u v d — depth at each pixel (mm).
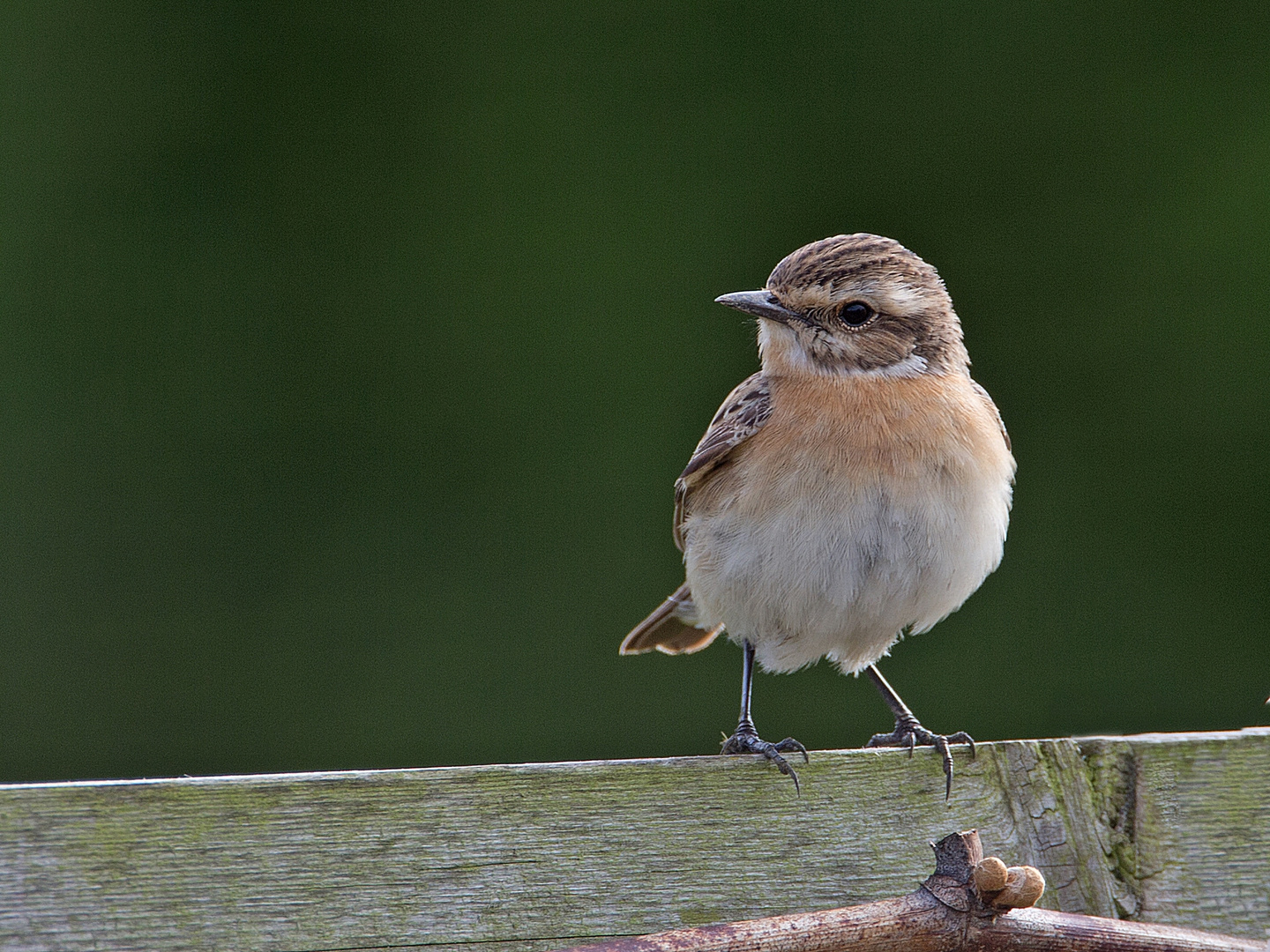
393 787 7738
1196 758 8953
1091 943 7539
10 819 7246
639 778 8141
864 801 8492
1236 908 8758
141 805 7410
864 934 7301
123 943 7254
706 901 8062
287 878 7508
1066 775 8836
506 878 7789
